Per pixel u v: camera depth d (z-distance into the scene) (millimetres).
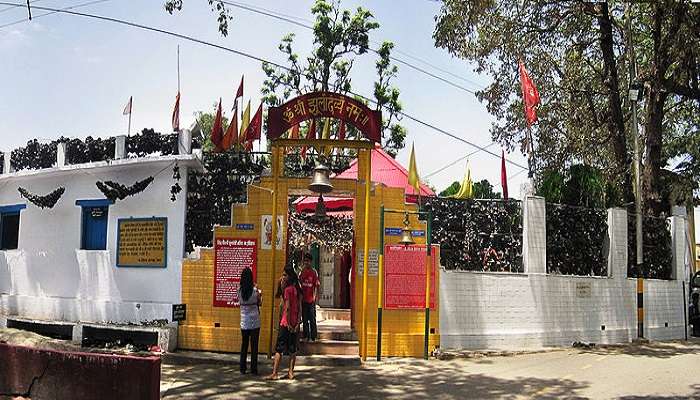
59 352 8461
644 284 16922
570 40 21469
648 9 19641
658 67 18750
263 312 12680
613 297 15859
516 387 10133
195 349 12875
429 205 14242
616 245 16141
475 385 10266
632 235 17141
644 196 19531
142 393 7664
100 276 14633
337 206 17141
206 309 12953
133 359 7805
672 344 16078
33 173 15742
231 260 12914
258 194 12953
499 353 13359
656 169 19531
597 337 15359
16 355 8883
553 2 19875
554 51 21734
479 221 14539
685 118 26078
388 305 12922
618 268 16094
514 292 14250
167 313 13484
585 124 22125
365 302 12469
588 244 15898
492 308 13969
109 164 14219
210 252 13047
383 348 12836
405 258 13086
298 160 14547
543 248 14789
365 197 12812
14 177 16406
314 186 11703
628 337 15984
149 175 14164
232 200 13609
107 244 14594
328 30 30906
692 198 23766
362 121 12562
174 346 12797
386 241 13094
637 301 16328
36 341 10812
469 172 15500
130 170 14445
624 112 22609
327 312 16078
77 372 8227
